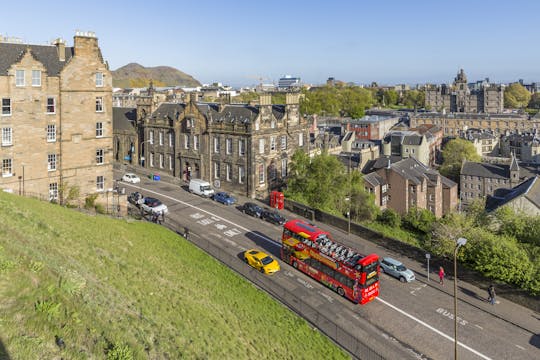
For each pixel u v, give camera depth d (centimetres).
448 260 4919
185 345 2308
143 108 9412
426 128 19550
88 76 5791
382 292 4331
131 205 6631
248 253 4662
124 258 3375
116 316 2220
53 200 5497
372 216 7356
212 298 3338
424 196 10725
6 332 1698
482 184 13862
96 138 5941
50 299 2019
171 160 8831
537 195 9188
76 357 1750
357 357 3192
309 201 7156
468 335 3653
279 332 3184
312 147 13488
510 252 4503
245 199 7425
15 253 2269
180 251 4344
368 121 19312
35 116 5366
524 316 4041
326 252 4306
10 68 5119
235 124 7606
